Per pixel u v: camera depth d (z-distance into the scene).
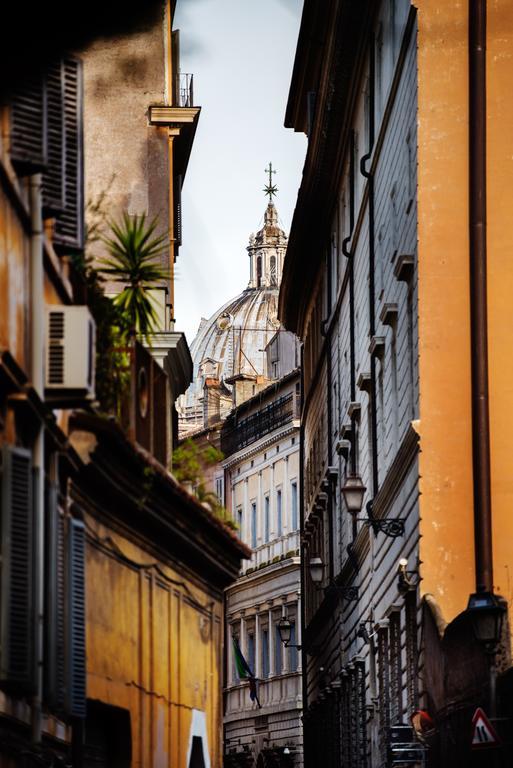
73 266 21.98
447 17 39.31
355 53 55.62
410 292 40.22
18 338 18.12
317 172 67.44
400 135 43.00
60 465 20.34
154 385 27.06
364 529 52.88
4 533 15.91
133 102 51.69
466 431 37.88
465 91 39.00
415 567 38.41
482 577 36.59
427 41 39.19
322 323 73.00
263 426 113.06
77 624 20.05
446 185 38.72
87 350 18.95
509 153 38.53
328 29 58.16
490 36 38.81
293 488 108.06
